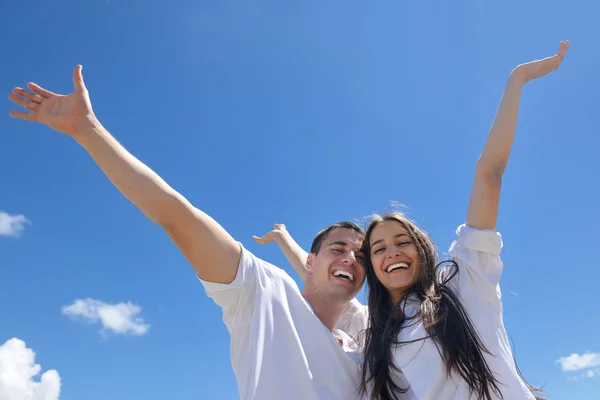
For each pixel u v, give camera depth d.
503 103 1.24
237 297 1.08
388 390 1.10
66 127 0.93
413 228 1.24
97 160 0.95
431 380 1.04
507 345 1.10
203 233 1.01
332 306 1.28
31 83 0.96
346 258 1.28
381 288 1.26
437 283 1.18
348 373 1.11
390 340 1.13
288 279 1.16
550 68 1.26
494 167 1.18
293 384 1.02
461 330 1.07
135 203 0.95
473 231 1.15
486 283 1.12
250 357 1.02
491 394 1.03
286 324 1.07
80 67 0.96
